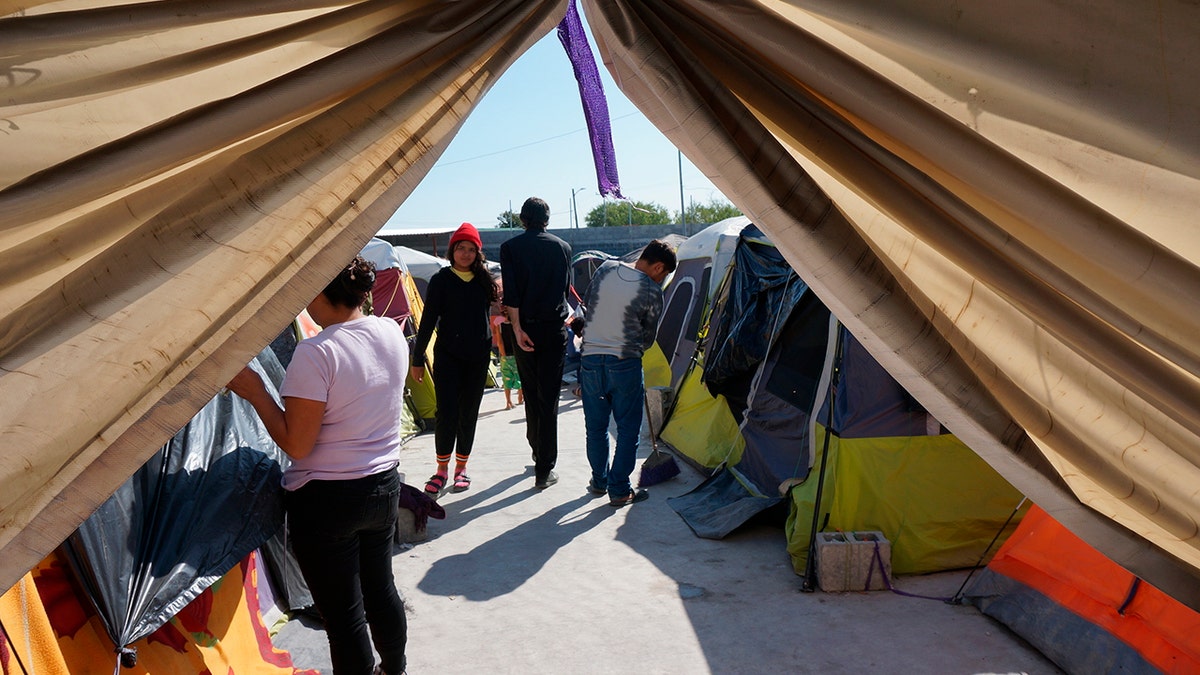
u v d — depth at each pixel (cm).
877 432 469
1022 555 386
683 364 870
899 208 146
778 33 140
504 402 1117
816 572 433
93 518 245
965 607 401
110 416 134
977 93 131
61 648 224
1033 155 133
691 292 914
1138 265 127
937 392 165
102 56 122
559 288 607
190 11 123
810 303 554
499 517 564
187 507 281
